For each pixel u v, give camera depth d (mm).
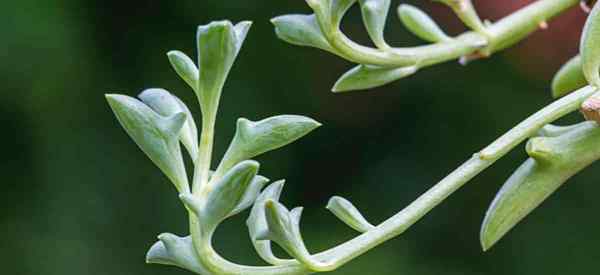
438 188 288
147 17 1208
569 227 1213
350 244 284
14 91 1142
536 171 300
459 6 356
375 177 1265
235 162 281
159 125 282
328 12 312
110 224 1175
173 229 1187
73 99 1171
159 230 1185
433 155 1255
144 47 1208
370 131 1268
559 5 359
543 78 1013
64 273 1154
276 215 274
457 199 1246
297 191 1260
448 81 1242
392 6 1131
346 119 1267
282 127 281
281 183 286
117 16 1198
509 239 1229
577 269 1213
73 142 1173
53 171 1167
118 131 1188
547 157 298
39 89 1148
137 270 1170
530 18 359
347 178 1267
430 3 1055
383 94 1262
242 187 271
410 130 1264
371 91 1262
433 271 1214
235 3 1212
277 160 1259
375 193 1263
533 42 983
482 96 1232
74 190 1169
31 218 1163
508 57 1099
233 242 1154
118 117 282
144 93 292
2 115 1153
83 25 1175
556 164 298
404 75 335
